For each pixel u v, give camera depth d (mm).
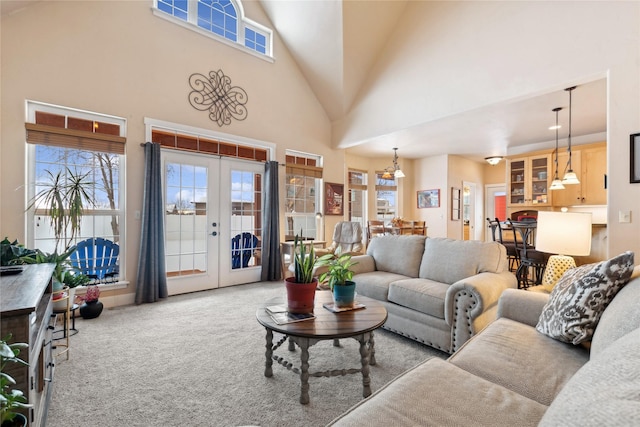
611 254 2598
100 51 3355
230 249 4441
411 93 4312
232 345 2406
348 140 5348
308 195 5461
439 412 926
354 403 1680
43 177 3100
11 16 2885
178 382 1873
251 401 1689
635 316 1021
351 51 4574
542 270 3496
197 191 4129
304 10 4441
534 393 1091
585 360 1298
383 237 3434
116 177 3529
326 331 1628
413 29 4301
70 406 1630
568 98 3889
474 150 6891
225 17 4461
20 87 2916
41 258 2330
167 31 3846
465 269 2596
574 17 2848
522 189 5922
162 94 3783
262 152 4840
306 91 5355
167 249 3865
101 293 3346
